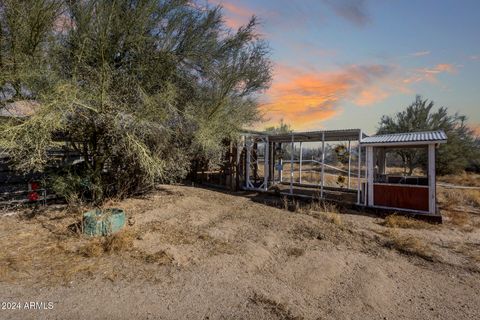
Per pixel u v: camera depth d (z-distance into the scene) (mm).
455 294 3684
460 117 18797
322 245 5281
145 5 6148
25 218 5992
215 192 10812
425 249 5199
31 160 5035
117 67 6691
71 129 5992
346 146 11930
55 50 5598
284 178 15859
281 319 2920
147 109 6020
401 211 7637
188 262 4238
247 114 9586
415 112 17984
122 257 4242
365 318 3068
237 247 4980
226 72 7617
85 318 2775
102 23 5797
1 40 4848
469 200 10344
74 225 5531
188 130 7727
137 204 7680
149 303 3105
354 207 8430
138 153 6125
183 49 7277
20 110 5457
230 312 3010
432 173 7352
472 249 5379
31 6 4879
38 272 3664
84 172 6996
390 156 17625
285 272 4133
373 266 4422
